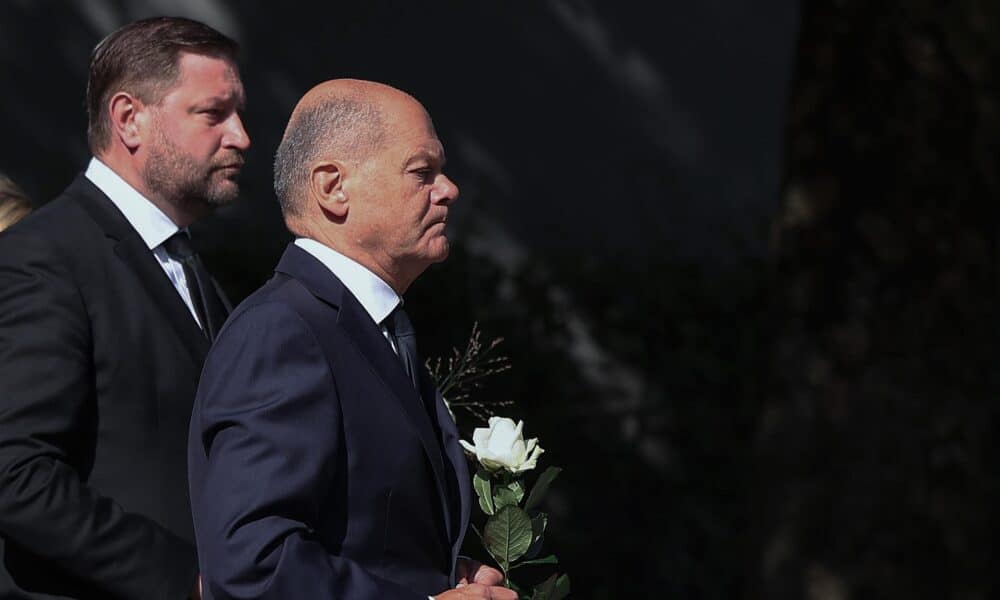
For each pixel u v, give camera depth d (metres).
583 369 21.77
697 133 24.97
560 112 24.69
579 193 24.64
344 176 7.07
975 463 14.86
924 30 15.00
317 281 6.94
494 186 24.47
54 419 7.86
